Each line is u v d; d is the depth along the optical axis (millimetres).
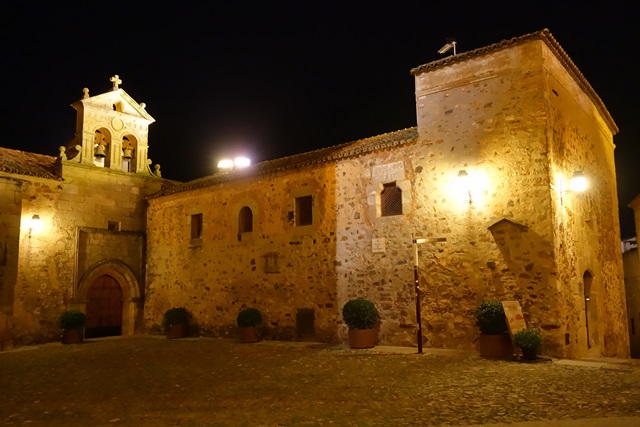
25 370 10062
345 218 12812
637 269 18156
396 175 12055
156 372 9281
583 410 5551
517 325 9438
